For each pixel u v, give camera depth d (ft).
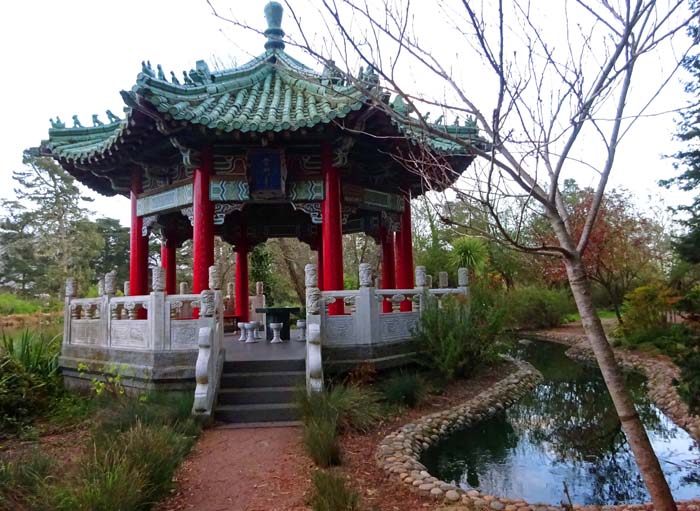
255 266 75.31
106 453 16.75
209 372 26.94
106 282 33.04
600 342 12.35
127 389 30.37
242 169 35.73
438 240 84.84
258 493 18.66
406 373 34.40
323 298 32.12
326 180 35.91
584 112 11.87
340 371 31.42
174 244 47.85
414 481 19.60
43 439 26.08
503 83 11.75
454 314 38.17
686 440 30.68
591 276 72.69
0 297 119.55
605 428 33.12
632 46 11.33
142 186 41.91
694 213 54.24
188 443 22.47
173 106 29.43
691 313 28.02
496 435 31.73
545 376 51.11
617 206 79.51
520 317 92.12
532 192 12.09
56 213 150.92
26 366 34.17
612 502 21.85
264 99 36.47
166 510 17.40
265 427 25.98
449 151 30.27
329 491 17.16
